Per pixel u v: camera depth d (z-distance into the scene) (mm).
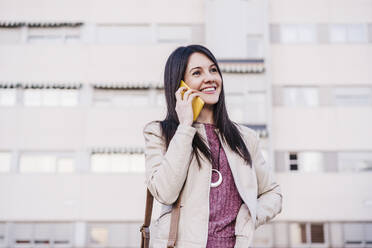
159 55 18688
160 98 18469
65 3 19141
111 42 18891
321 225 17641
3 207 17375
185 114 1443
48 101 18469
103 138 18016
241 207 1478
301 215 17547
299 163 18016
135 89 18562
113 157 17984
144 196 17609
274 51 18797
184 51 1604
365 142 18094
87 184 17656
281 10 19156
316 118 18266
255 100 18359
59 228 17391
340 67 18688
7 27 19062
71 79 18531
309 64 18688
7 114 18156
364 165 17984
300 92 18578
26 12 19078
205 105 1637
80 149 17906
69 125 18109
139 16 18984
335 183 17781
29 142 17953
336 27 19047
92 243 17328
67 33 19047
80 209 17453
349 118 18281
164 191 1353
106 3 19109
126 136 18047
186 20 18906
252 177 1543
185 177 1400
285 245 17359
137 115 18188
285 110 18312
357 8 19078
